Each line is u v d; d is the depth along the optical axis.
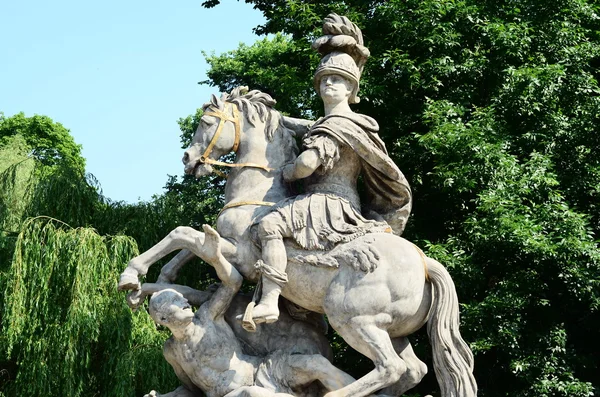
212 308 5.13
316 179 5.35
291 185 5.44
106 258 9.31
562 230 9.19
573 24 11.05
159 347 9.27
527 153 10.30
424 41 10.31
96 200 10.95
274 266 4.99
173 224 11.09
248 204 5.28
